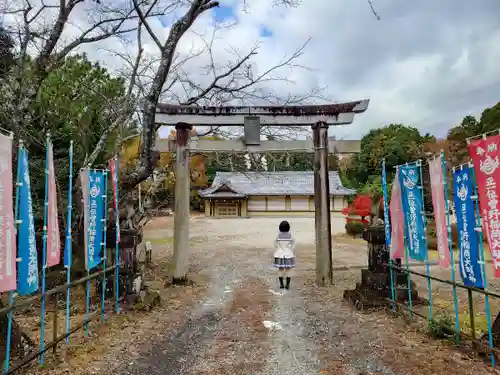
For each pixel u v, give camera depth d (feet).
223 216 127.34
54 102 29.17
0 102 20.53
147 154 21.44
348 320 18.08
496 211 11.60
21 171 11.64
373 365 12.89
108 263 20.84
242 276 30.99
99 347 14.53
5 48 23.18
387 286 19.98
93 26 22.84
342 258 40.96
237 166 32.35
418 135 135.85
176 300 22.67
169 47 21.06
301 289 25.46
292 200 130.31
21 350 13.03
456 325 14.08
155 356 13.98
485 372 11.85
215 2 21.04
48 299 20.99
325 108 27.27
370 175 132.36
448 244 14.43
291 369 12.82
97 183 17.47
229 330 17.03
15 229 11.00
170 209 125.80
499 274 11.57
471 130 81.05
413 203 16.87
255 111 27.35
